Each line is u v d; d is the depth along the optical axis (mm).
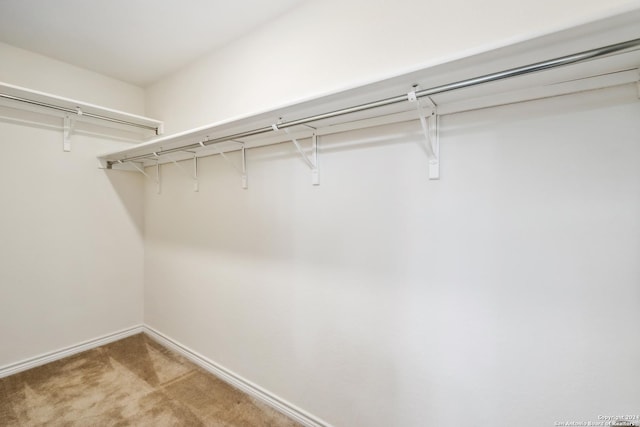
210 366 2240
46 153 2328
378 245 1420
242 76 2018
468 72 942
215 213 2197
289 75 1752
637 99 908
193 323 2398
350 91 1098
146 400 1892
